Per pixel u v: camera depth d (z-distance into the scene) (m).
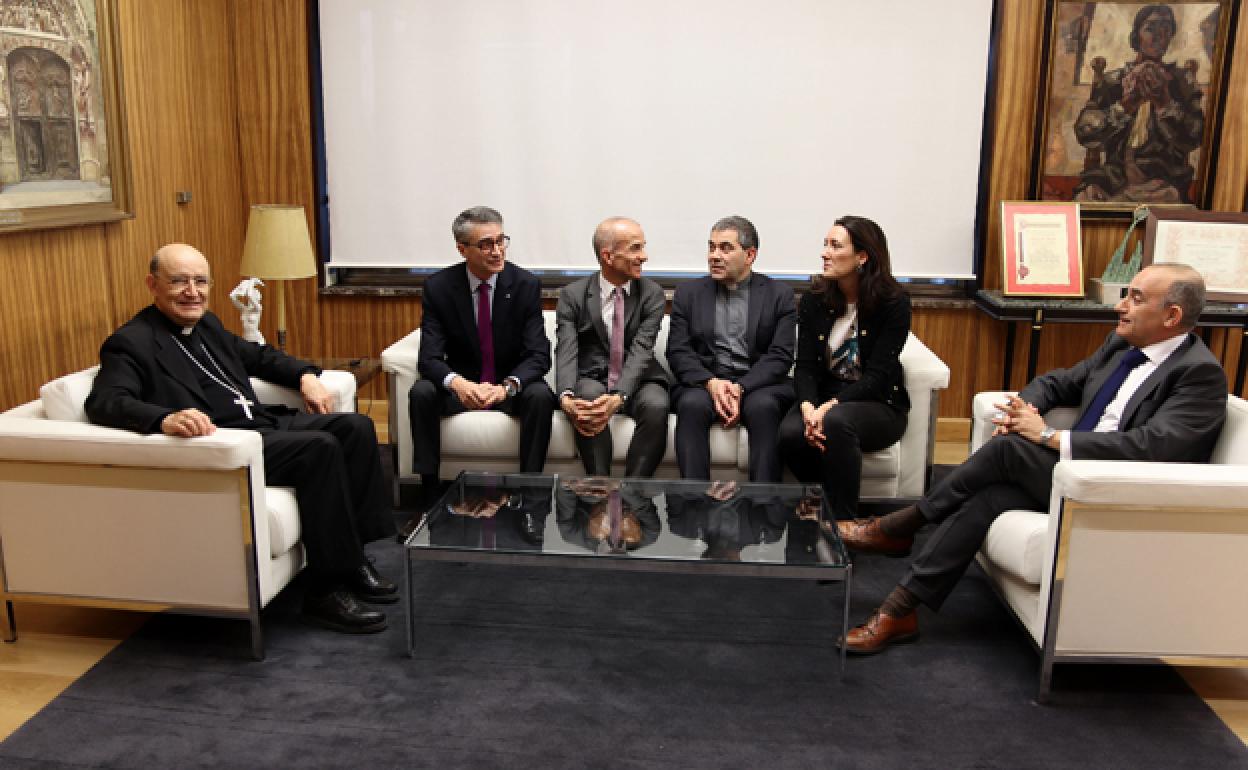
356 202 4.51
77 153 3.26
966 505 2.57
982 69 4.19
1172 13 4.08
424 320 3.49
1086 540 2.21
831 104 4.27
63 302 3.26
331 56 4.37
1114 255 4.11
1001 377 4.46
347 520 2.64
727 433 3.32
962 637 2.68
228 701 2.29
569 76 4.32
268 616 2.73
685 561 2.33
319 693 2.33
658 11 4.23
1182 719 2.28
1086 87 4.16
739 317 3.49
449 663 2.48
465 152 4.42
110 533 2.46
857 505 3.15
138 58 3.64
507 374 3.55
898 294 3.16
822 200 4.37
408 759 2.07
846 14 4.18
